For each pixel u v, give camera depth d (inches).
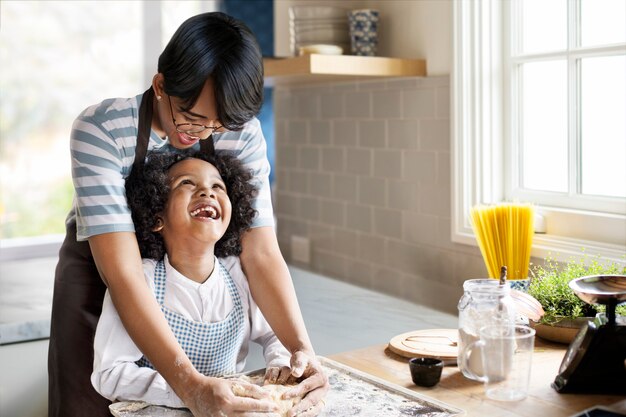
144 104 61.9
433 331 71.9
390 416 52.6
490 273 81.0
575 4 85.2
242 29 56.6
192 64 54.2
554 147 90.0
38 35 148.0
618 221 79.5
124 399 57.7
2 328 81.8
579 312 68.0
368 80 108.9
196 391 52.6
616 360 56.3
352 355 67.2
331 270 120.0
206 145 65.9
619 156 82.7
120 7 141.9
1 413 70.8
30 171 170.7
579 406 54.8
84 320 64.9
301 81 115.8
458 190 94.0
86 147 59.9
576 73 86.0
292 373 56.1
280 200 131.2
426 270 101.6
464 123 92.8
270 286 65.4
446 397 56.9
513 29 92.4
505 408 54.5
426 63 99.3
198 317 62.0
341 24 103.7
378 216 109.4
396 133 104.8
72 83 150.3
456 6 91.9
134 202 61.6
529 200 92.2
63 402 64.2
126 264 58.7
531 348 56.1
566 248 82.3
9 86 150.6
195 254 61.6
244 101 56.0
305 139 123.6
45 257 120.7
